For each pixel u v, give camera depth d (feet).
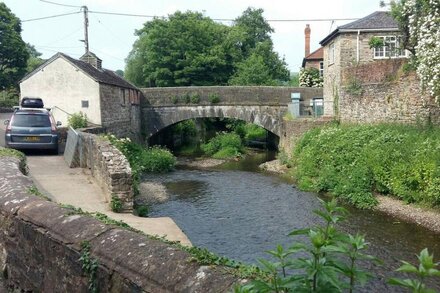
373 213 46.57
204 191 61.46
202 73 142.41
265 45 168.04
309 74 136.46
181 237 23.29
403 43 59.47
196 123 136.15
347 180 54.29
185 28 142.92
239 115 103.24
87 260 12.26
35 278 15.24
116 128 86.12
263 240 38.60
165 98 104.78
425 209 44.47
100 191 33.83
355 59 79.00
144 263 10.74
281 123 101.91
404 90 60.18
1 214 17.49
